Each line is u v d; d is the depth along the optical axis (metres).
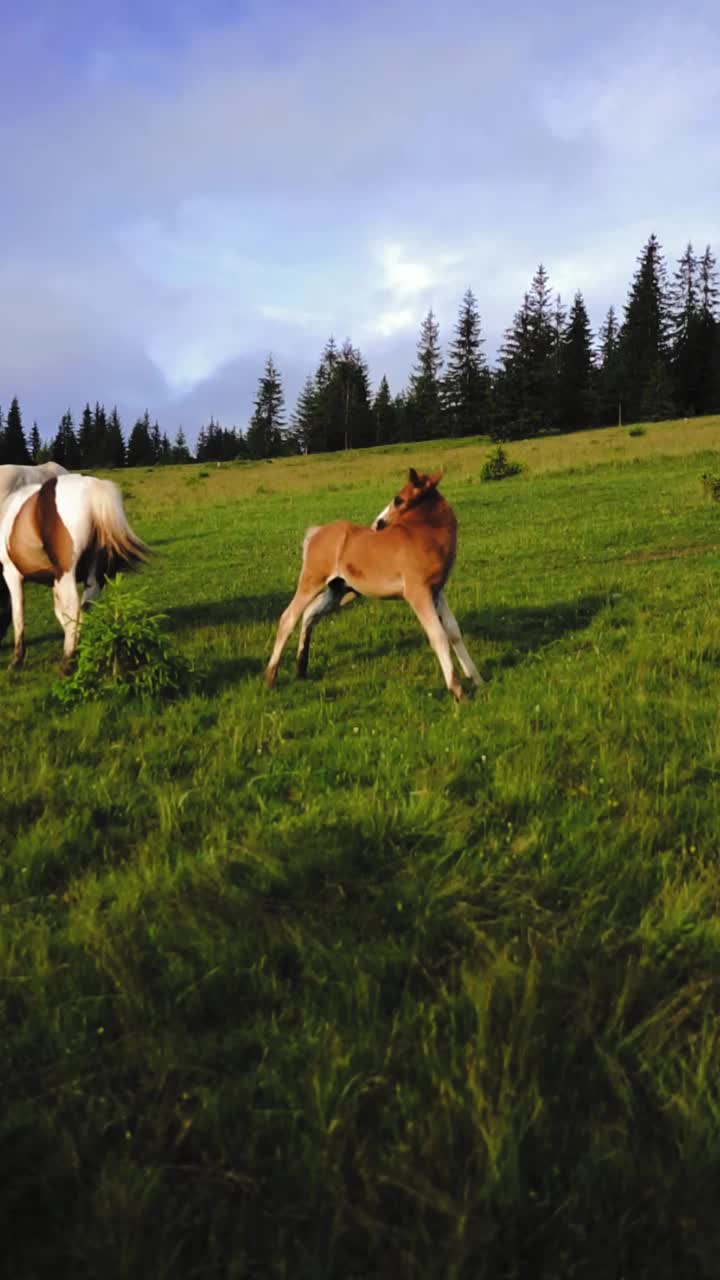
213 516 28.80
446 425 98.38
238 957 3.09
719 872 3.65
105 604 7.65
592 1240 1.93
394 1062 2.52
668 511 19.33
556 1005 2.73
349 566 7.39
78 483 8.84
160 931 3.29
